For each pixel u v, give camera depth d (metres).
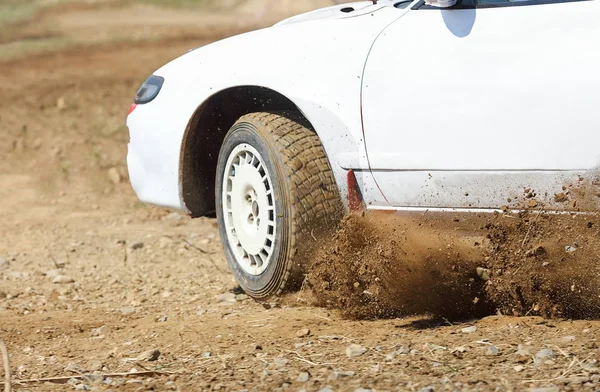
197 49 20.86
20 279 24.75
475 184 16.17
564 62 15.46
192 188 20.66
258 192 18.83
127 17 94.25
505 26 16.14
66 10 97.00
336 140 17.52
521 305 16.42
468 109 16.09
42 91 47.50
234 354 15.56
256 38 19.48
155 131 20.66
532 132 15.60
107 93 47.16
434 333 15.86
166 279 24.05
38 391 14.15
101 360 16.08
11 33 76.69
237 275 19.75
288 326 17.25
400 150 16.78
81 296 22.61
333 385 13.12
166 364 15.31
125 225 31.31
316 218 17.86
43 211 33.38
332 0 96.12
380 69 17.02
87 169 37.44
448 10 16.73
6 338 18.36
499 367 13.43
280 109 20.50
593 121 15.13
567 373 12.91
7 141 40.12
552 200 15.64
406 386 12.81
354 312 17.66
